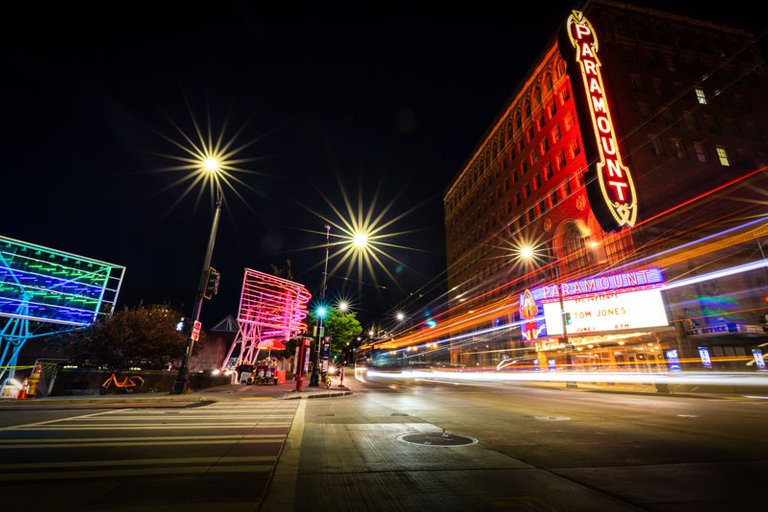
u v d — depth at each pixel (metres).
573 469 5.59
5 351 23.59
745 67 43.75
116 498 4.11
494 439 7.88
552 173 47.03
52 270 25.09
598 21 41.62
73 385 17.45
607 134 35.25
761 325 28.91
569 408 14.18
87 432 8.12
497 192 62.50
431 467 5.65
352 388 27.38
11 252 23.69
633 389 26.72
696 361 29.09
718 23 44.97
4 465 5.45
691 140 38.22
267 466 5.57
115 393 18.22
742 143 39.56
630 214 33.38
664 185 35.66
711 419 11.17
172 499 4.12
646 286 31.58
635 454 6.58
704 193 35.97
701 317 30.77
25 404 13.39
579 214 41.12
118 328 20.20
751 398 19.95
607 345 34.22
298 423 9.78
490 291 62.09
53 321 24.67
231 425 9.32
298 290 35.44
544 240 47.75
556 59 47.50
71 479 4.79
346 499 4.27
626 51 41.12
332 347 45.53
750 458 6.32
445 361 82.06
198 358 34.94
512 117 58.78
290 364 43.34
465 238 75.12
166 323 21.91
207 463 5.69
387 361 122.56
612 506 4.14
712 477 5.21
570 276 42.31
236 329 38.41
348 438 7.83
